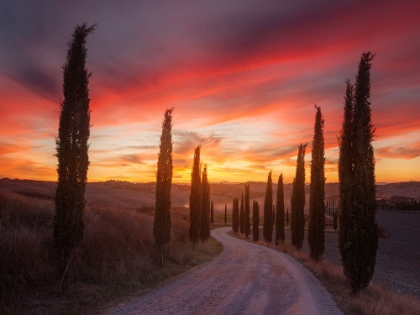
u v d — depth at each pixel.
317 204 20.48
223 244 36.88
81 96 11.20
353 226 11.56
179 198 158.00
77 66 11.23
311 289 11.69
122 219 18.92
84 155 11.03
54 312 8.14
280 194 37.03
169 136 17.95
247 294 10.41
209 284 12.12
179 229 28.70
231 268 16.67
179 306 8.80
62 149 10.73
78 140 10.98
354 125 12.27
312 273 15.84
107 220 17.69
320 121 21.50
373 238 11.49
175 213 43.12
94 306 8.84
